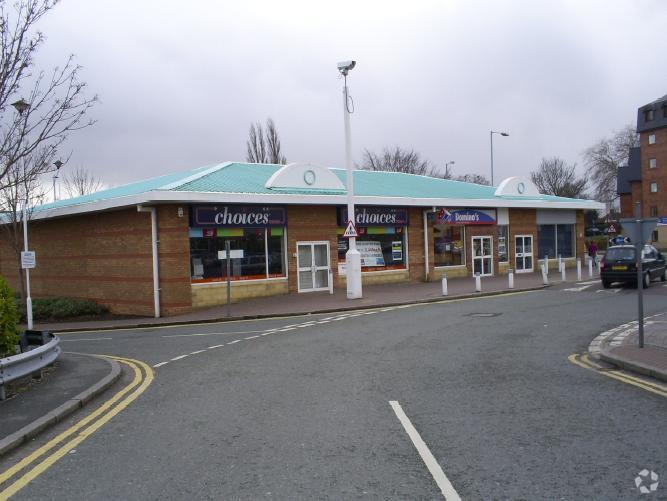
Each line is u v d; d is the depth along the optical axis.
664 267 25.06
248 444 5.92
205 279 21.66
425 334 13.18
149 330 17.61
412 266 28.17
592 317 15.20
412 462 5.26
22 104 10.05
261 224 22.91
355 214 26.02
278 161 48.22
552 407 6.98
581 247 37.44
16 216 24.20
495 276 31.34
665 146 68.50
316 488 4.73
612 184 81.81
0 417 7.00
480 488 4.64
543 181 83.62
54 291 26.91
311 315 18.78
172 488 4.84
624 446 5.55
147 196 19.84
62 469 5.40
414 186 32.12
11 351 9.16
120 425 6.83
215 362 10.81
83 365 10.50
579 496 4.45
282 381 8.88
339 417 6.79
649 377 8.54
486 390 7.90
